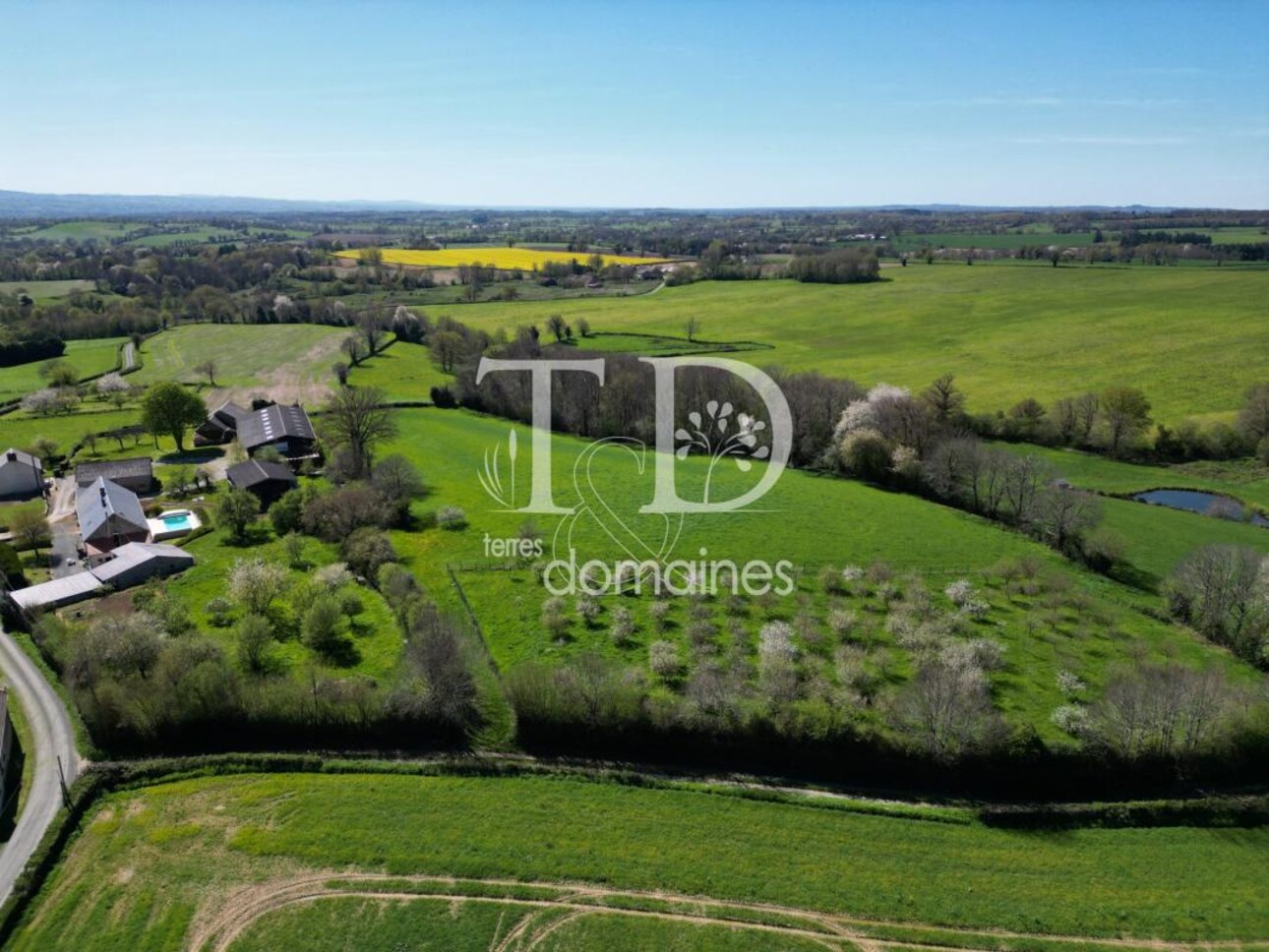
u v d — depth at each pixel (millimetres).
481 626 51281
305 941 31094
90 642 45281
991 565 58438
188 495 80188
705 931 31547
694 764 40938
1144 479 80312
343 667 48031
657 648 46688
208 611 54125
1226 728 38438
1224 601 49062
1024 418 90875
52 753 41688
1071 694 43219
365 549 60375
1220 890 33219
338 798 38594
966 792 38531
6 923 31844
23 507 69812
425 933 31484
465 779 39906
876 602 53062
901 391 85188
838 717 39906
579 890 33469
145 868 34625
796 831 36312
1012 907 32438
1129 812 36625
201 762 40906
